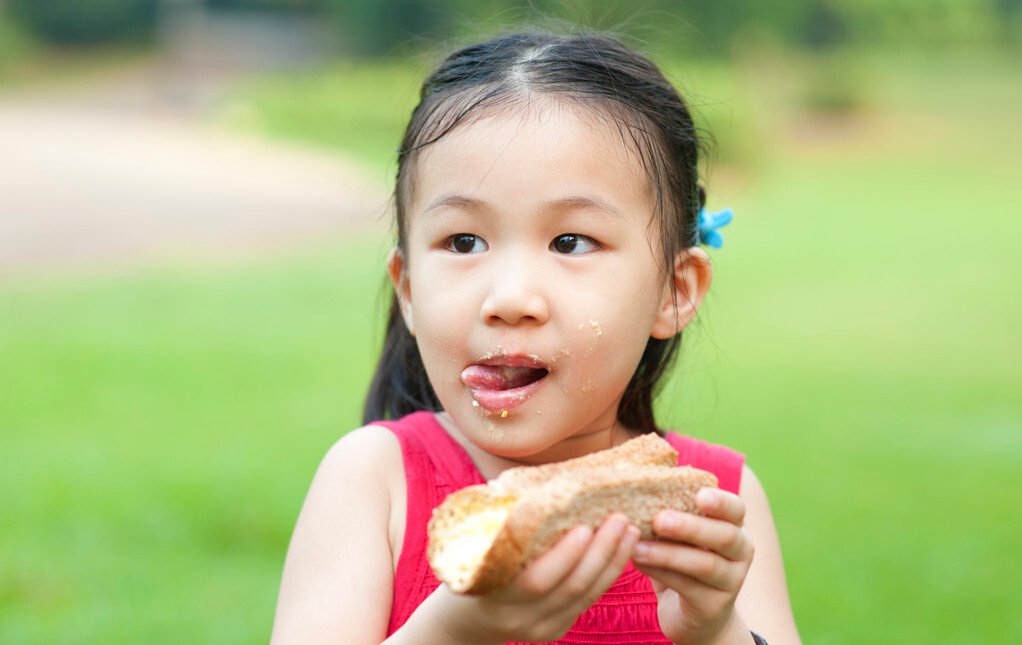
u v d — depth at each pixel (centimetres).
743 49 3628
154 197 1766
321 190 2028
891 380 862
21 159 1988
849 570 463
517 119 205
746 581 229
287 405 743
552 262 202
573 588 160
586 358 201
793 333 1038
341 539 213
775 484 584
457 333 201
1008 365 928
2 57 3784
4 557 468
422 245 209
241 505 532
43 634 397
